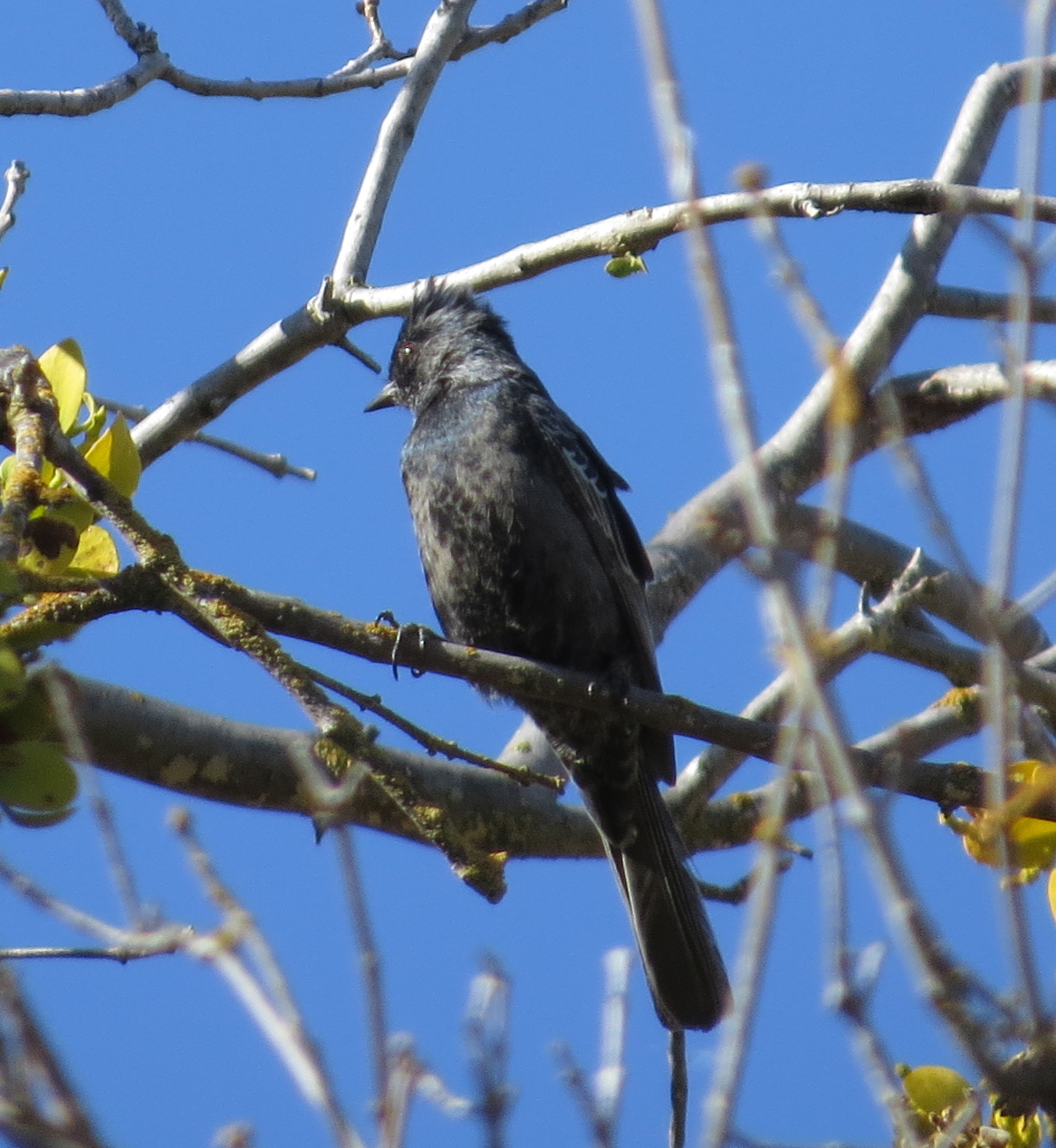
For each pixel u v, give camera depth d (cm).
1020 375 592
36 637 856
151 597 874
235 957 507
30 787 746
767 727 1099
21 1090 466
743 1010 500
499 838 1299
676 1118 896
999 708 571
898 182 1129
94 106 1270
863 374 1444
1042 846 855
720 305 570
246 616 859
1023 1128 799
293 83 1384
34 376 876
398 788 822
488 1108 495
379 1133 479
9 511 816
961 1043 521
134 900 582
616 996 553
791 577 546
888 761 626
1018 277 608
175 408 1411
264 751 1205
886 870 518
